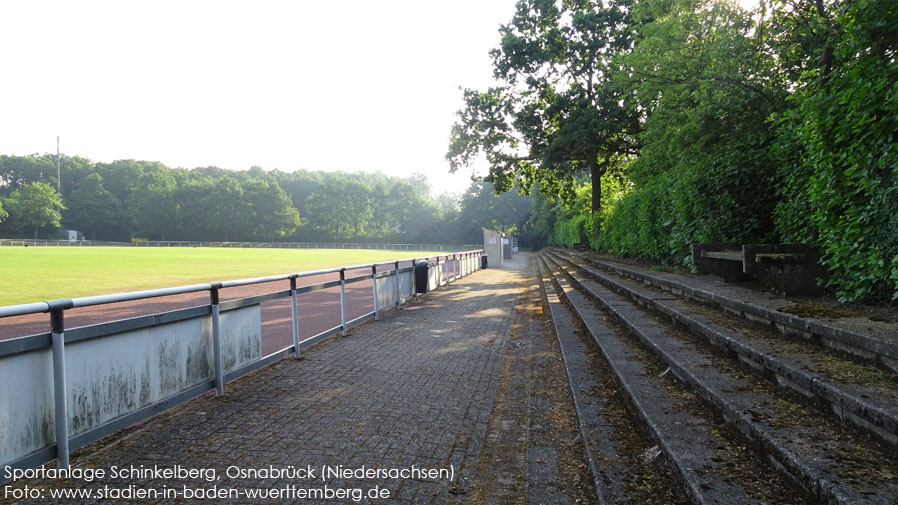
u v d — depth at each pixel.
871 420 2.47
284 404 4.73
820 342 3.84
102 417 3.60
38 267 26.33
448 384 5.48
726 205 8.43
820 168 4.98
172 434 3.96
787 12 8.77
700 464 2.60
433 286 16.12
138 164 121.62
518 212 94.50
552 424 4.10
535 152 28.61
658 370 4.60
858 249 4.53
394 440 3.87
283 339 7.94
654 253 12.46
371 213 108.19
